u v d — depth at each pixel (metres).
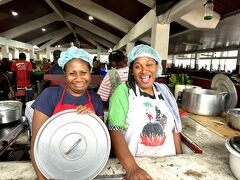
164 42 4.46
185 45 12.38
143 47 1.16
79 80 0.98
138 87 1.20
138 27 6.40
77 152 0.81
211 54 16.47
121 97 1.13
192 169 0.95
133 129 1.13
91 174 0.82
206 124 1.70
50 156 0.80
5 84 4.39
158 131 1.15
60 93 1.04
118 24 7.57
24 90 4.90
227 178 0.88
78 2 7.16
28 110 1.43
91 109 0.97
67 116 0.83
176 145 1.25
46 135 0.80
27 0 8.08
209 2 2.73
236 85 2.17
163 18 4.09
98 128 0.84
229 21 4.98
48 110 1.00
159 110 1.18
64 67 1.03
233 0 3.71
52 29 14.65
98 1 6.70
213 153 1.15
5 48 11.57
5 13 8.91
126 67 1.93
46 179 0.82
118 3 6.05
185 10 3.29
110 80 1.88
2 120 1.51
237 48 11.30
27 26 10.98
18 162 0.98
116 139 1.04
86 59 1.00
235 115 1.57
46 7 9.52
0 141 1.28
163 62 4.51
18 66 4.76
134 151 1.13
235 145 0.86
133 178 0.81
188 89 2.09
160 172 0.91
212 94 1.93
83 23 11.02
